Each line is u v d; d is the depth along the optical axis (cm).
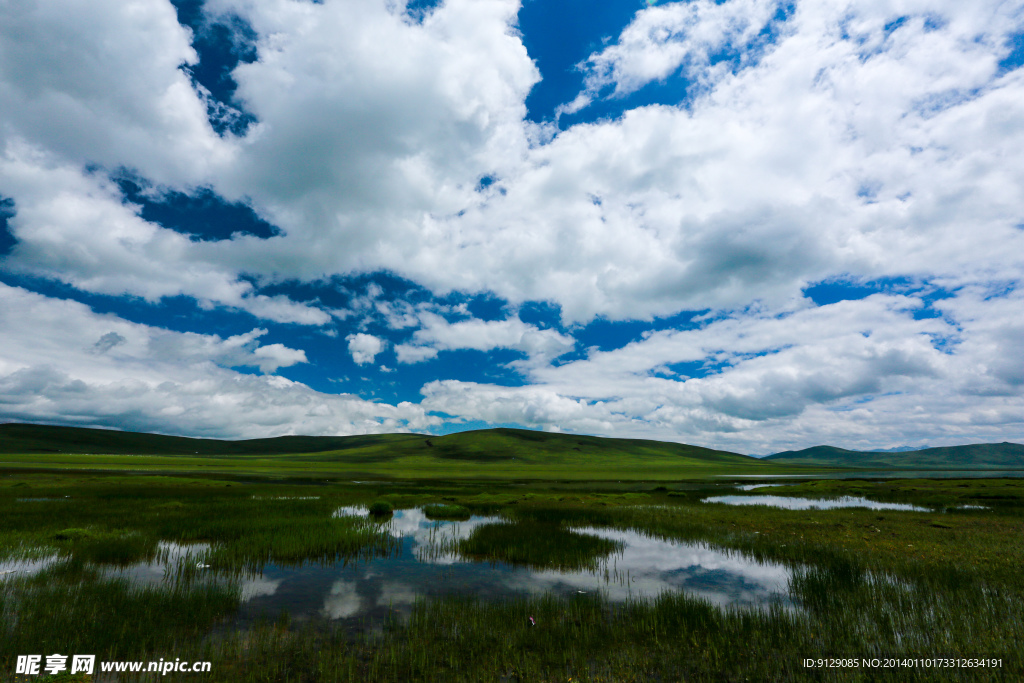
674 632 975
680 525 2520
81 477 6556
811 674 793
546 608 1109
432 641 921
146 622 976
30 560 1490
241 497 3944
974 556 1678
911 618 1051
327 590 1259
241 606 1118
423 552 1770
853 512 3225
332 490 5172
